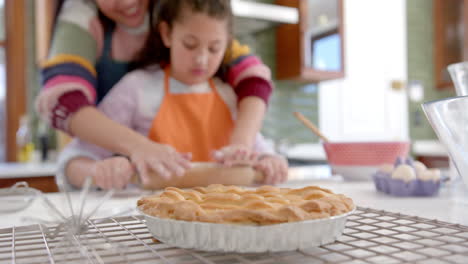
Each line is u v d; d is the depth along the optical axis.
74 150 0.98
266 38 2.71
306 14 2.46
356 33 3.10
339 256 0.31
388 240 0.36
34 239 0.35
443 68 3.38
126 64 1.18
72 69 0.97
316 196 0.38
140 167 0.80
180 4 0.95
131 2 1.07
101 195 0.74
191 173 0.80
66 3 1.11
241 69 1.19
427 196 0.67
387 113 3.24
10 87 2.65
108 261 0.29
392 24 3.26
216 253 0.32
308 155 2.70
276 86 2.80
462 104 0.35
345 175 0.98
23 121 2.56
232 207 0.34
